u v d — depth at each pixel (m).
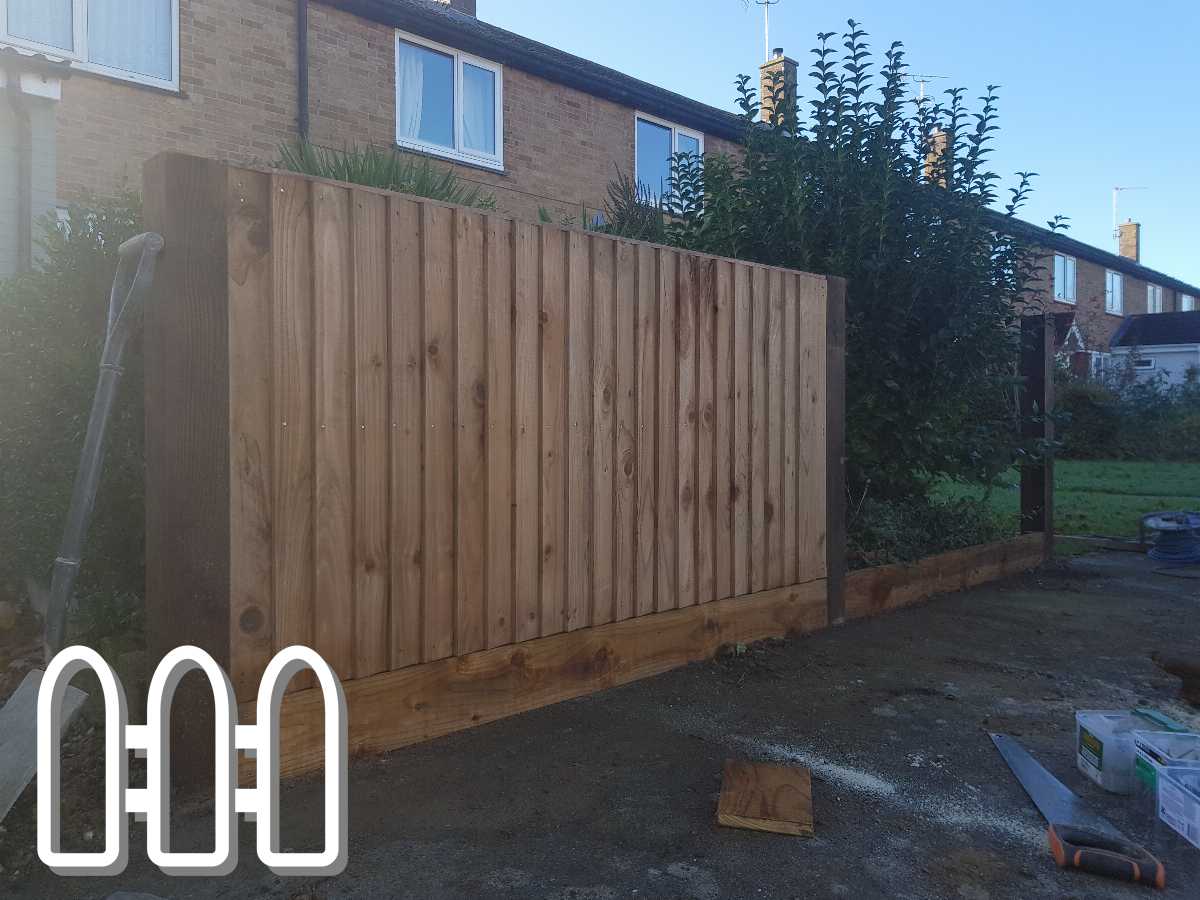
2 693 3.55
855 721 3.72
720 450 4.62
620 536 4.10
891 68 6.22
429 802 2.86
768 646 4.84
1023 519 7.67
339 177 5.07
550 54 12.01
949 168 6.33
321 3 9.47
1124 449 19.19
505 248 3.57
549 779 3.07
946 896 2.38
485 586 3.53
